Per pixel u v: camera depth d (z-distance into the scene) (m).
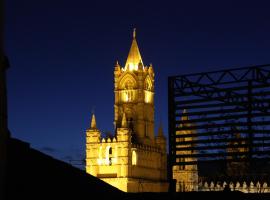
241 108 59.50
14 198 21.83
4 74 13.21
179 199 44.12
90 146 181.38
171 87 63.53
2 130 12.98
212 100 61.69
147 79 195.38
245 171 126.88
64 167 29.61
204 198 44.78
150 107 195.62
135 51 197.00
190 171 177.50
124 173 176.25
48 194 24.58
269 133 58.59
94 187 30.38
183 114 62.88
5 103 13.18
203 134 61.66
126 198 33.28
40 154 28.67
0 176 12.77
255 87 58.88
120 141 178.50
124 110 192.62
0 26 12.91
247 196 48.50
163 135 196.38
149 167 186.75
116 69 195.25
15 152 25.88
